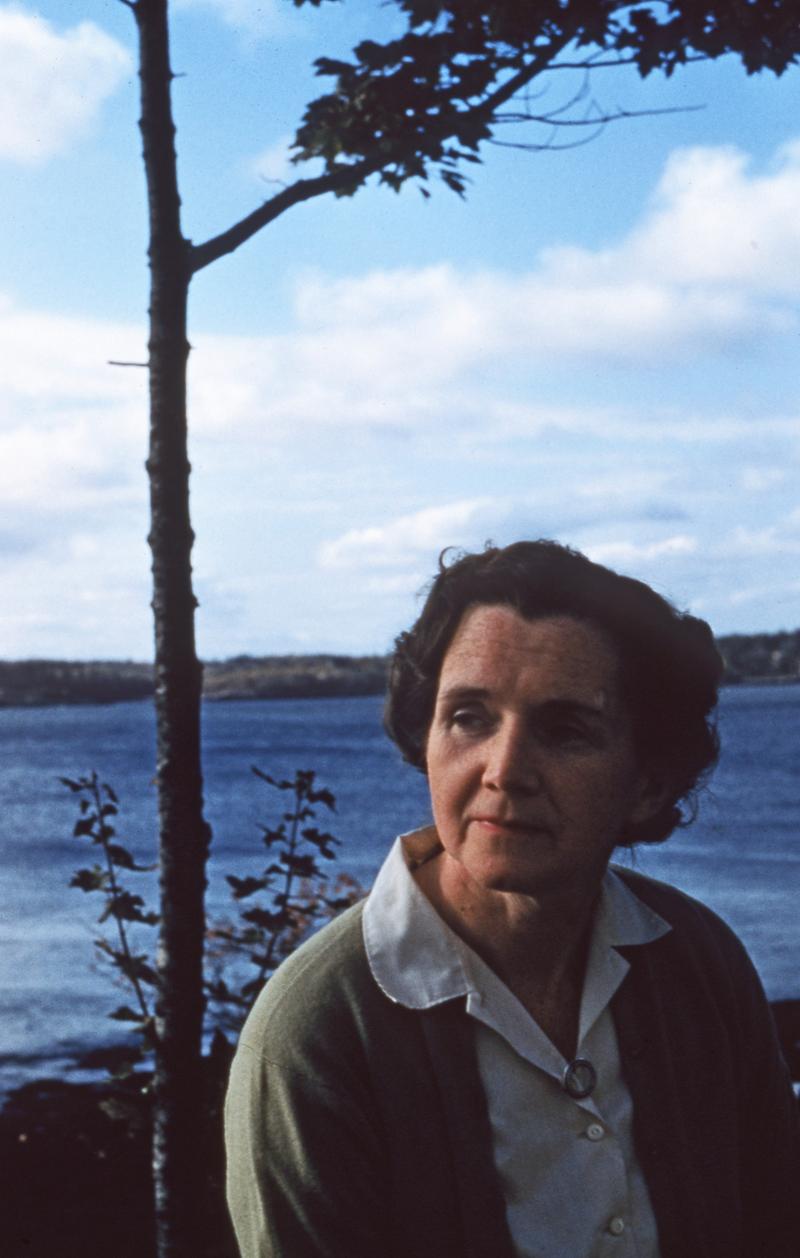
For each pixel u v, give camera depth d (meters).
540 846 1.28
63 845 36.97
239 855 33.19
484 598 1.32
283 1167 1.28
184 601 3.96
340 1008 1.31
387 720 1.42
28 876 29.89
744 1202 1.57
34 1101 10.41
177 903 3.91
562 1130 1.33
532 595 1.30
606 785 1.31
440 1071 1.30
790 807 47.25
